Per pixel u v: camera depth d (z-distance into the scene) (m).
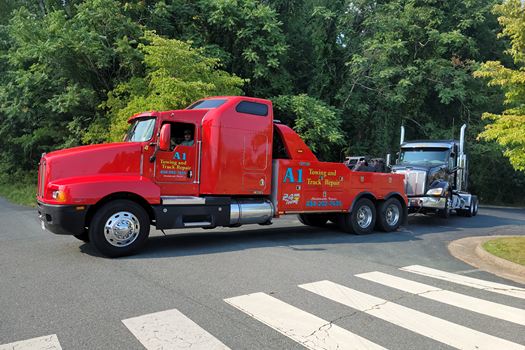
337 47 25.70
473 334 4.70
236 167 9.58
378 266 8.02
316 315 5.16
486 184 31.97
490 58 30.47
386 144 25.91
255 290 6.12
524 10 9.73
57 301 5.48
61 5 24.50
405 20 25.81
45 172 8.16
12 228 11.89
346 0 25.86
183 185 9.06
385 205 12.71
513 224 16.22
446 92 25.44
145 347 4.16
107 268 7.23
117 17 18.59
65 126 22.72
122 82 18.73
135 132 9.28
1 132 25.86
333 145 24.47
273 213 10.23
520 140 9.09
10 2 28.88
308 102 21.44
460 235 12.77
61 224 7.65
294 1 24.84
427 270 7.87
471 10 27.69
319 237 11.39
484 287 6.77
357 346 4.29
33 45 18.89
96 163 8.28
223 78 17.17
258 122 9.93
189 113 9.20
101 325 4.70
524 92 9.91
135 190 8.24
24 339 4.31
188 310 5.21
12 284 6.21
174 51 15.76
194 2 21.23
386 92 24.95
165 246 9.38
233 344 4.26
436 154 16.73
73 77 19.58
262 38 20.56
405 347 4.30
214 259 8.11
